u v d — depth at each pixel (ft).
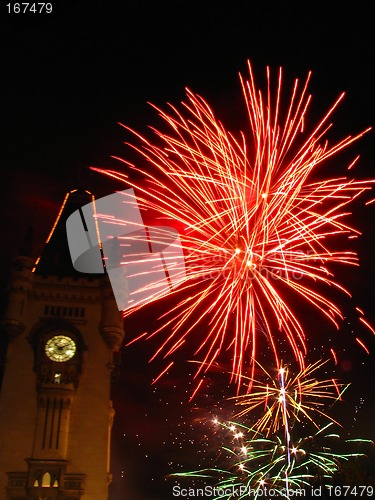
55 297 224.12
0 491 187.42
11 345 212.02
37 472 190.08
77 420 203.62
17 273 221.25
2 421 198.18
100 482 194.29
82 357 213.46
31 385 205.98
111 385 221.87
